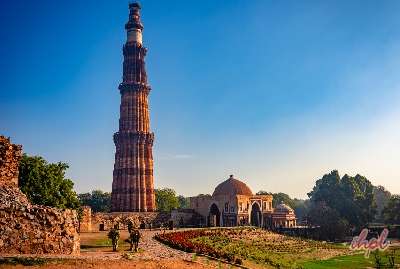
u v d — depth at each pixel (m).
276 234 84.00
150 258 35.28
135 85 106.44
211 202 101.81
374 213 124.94
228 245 59.44
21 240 31.25
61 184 58.06
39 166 56.16
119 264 30.45
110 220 83.50
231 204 99.25
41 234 32.22
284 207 114.88
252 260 49.03
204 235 65.94
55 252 32.44
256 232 80.50
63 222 33.75
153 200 102.00
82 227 72.25
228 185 106.75
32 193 54.00
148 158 103.50
